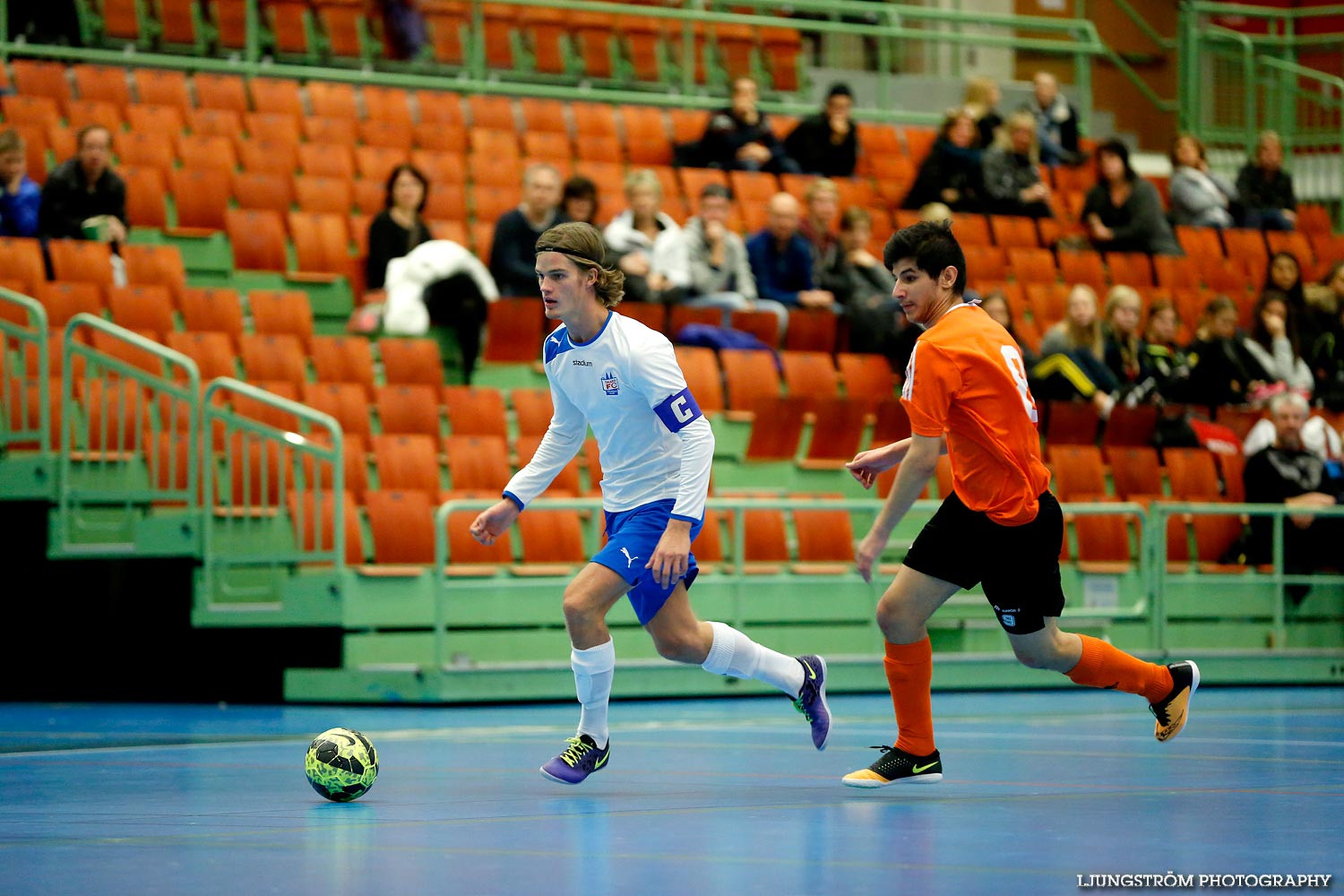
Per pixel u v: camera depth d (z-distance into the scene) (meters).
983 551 16.50
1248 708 30.95
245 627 33.31
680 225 47.88
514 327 40.03
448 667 30.66
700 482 16.81
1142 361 43.53
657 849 13.06
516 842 13.52
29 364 35.25
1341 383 46.47
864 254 44.31
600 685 17.53
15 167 38.94
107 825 14.66
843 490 40.28
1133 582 39.06
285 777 18.98
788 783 18.05
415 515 33.00
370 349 38.38
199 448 32.75
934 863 12.29
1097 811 15.39
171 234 41.97
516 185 48.88
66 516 32.69
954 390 16.25
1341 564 39.72
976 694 34.84
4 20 48.19
